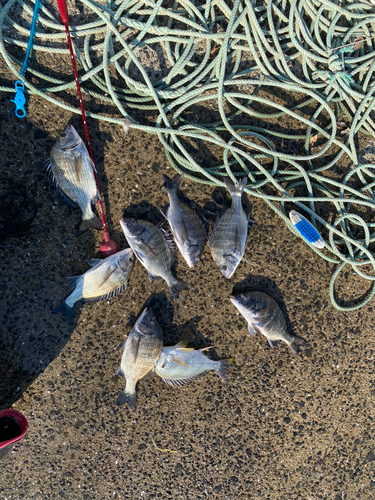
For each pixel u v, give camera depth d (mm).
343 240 1278
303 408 1323
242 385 1296
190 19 1156
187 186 1238
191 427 1283
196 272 1260
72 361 1234
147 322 1204
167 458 1279
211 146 1237
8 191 1185
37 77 1172
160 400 1268
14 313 1207
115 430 1258
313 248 1246
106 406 1250
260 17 1183
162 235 1217
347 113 1244
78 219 1216
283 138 1257
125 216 1230
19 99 1141
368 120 1226
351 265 1300
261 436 1312
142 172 1224
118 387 1249
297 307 1304
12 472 1233
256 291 1260
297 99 1252
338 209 1250
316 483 1346
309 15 1194
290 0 1173
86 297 1207
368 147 1286
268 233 1277
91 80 1182
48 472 1246
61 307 1201
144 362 1212
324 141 1266
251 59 1218
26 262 1205
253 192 1209
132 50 1163
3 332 1205
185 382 1269
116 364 1245
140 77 1193
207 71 1162
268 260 1283
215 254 1222
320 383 1326
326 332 1320
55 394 1234
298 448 1329
